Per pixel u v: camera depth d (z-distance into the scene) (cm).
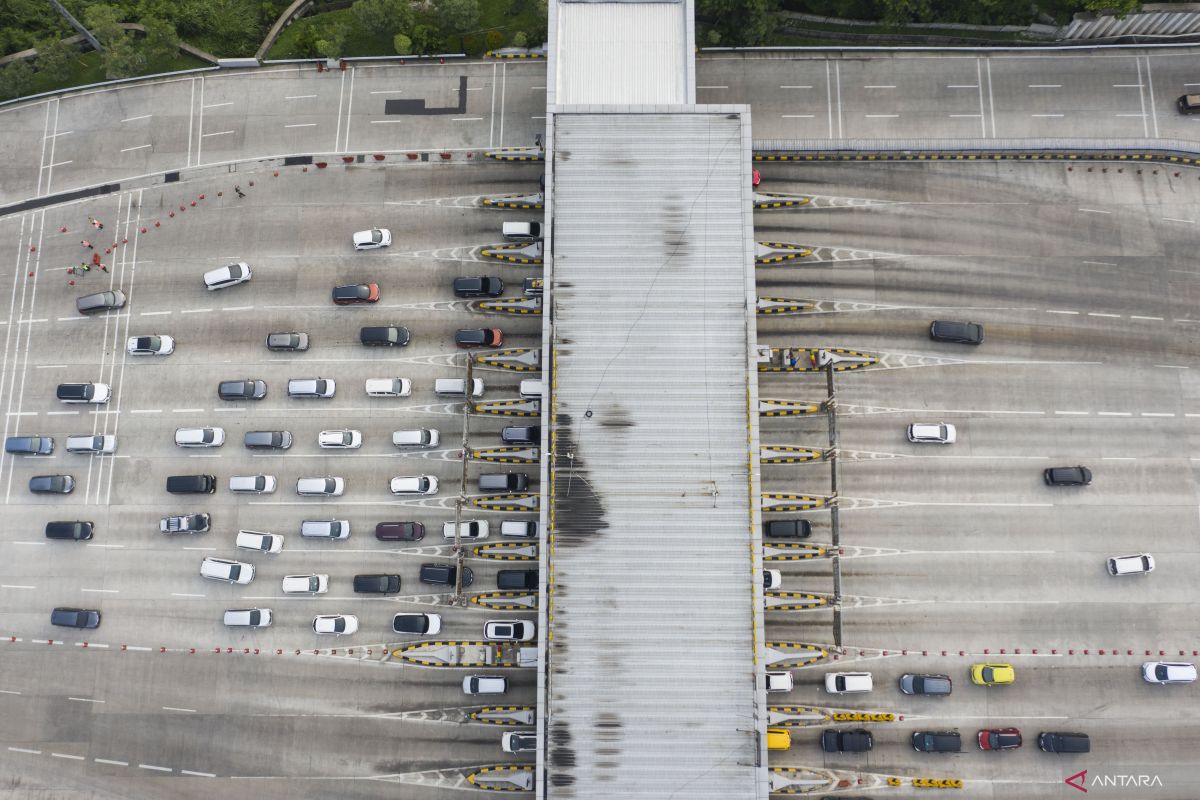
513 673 6269
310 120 7088
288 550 6444
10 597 6475
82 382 6725
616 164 5688
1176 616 6222
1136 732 6072
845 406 6550
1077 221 6762
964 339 6519
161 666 6356
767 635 6288
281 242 6881
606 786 5188
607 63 5922
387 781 6197
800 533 6284
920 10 6688
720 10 6644
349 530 6438
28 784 6269
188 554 6481
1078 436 6475
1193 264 6700
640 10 6000
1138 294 6669
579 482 5419
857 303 6688
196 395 6688
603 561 5344
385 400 6638
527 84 7069
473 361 6650
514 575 6262
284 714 6288
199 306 6812
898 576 6312
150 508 6538
